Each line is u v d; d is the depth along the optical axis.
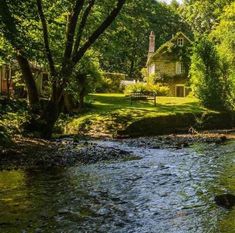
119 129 33.22
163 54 66.38
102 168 16.84
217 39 57.91
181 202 11.73
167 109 41.28
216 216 10.41
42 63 24.70
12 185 13.20
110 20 24.91
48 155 18.73
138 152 22.38
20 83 37.47
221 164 18.39
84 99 43.72
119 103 46.09
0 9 16.66
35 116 24.67
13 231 9.14
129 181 14.42
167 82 66.06
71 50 24.84
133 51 88.12
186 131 36.25
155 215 10.54
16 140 21.45
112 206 11.25
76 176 14.98
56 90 24.77
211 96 43.66
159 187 13.58
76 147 22.00
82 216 10.30
